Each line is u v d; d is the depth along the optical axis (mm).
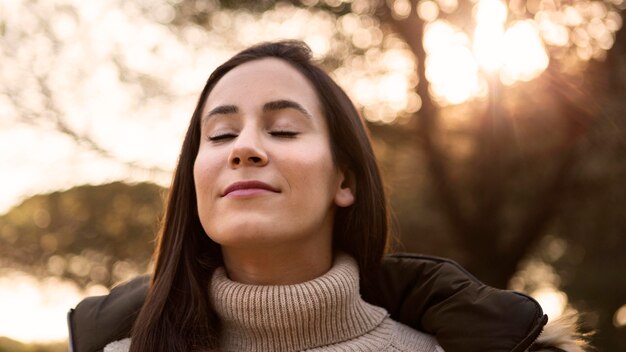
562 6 4676
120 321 1608
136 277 1758
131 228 5980
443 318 1548
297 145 1426
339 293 1443
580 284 6371
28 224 5887
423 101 5438
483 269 6195
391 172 6023
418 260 1696
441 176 5812
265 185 1377
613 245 6203
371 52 5492
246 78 1479
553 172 5680
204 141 1479
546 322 1438
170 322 1463
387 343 1515
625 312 6246
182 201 1557
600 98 4879
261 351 1434
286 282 1474
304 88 1515
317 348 1444
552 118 5215
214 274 1500
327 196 1473
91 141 5340
